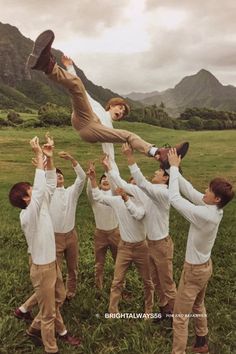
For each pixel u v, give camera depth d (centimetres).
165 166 448
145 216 523
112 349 499
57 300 489
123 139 445
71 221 580
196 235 434
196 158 2186
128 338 524
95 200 581
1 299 609
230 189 427
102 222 622
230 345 512
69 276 609
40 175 440
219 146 2617
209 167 1930
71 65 461
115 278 556
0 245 870
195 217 423
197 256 441
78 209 1191
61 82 402
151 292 561
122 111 504
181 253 832
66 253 592
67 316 568
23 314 541
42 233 438
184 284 449
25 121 3559
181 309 452
